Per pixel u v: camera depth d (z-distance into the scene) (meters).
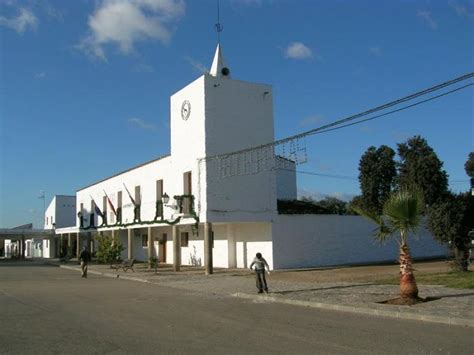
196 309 14.22
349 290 17.66
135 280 25.69
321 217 31.27
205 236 28.16
